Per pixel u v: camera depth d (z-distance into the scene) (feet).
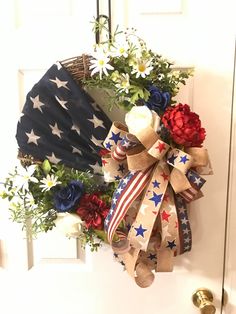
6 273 3.54
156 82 2.89
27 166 3.08
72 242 3.47
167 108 2.81
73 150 3.11
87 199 3.01
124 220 3.01
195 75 3.12
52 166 3.06
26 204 3.11
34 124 3.02
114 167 2.91
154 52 3.10
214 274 3.47
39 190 3.01
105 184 3.14
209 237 3.39
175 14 3.07
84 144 3.12
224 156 3.24
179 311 3.55
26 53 3.17
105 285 3.52
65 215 2.99
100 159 3.10
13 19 3.13
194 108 3.16
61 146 3.09
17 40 3.15
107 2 3.07
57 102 3.02
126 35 3.03
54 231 3.45
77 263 3.52
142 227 2.82
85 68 2.95
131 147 2.75
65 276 3.52
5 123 3.27
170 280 3.50
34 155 3.06
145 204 2.84
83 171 3.10
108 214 2.94
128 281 3.50
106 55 2.81
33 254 3.52
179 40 3.10
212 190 3.30
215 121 3.18
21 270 3.53
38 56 3.17
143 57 2.82
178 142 2.67
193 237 3.39
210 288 3.50
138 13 3.08
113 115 3.17
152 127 2.70
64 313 3.57
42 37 3.14
